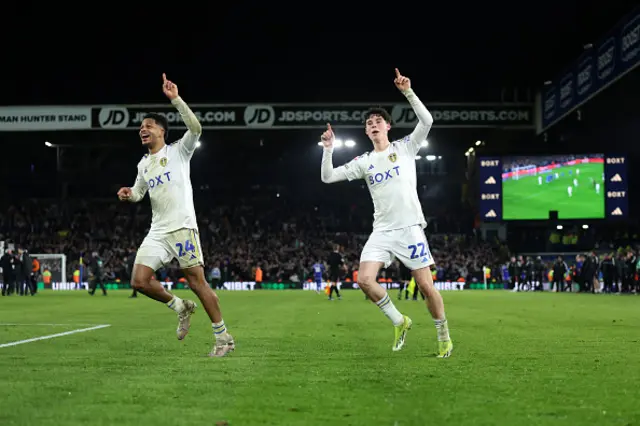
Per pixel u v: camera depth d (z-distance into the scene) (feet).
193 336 27.81
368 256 21.38
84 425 11.10
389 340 26.12
